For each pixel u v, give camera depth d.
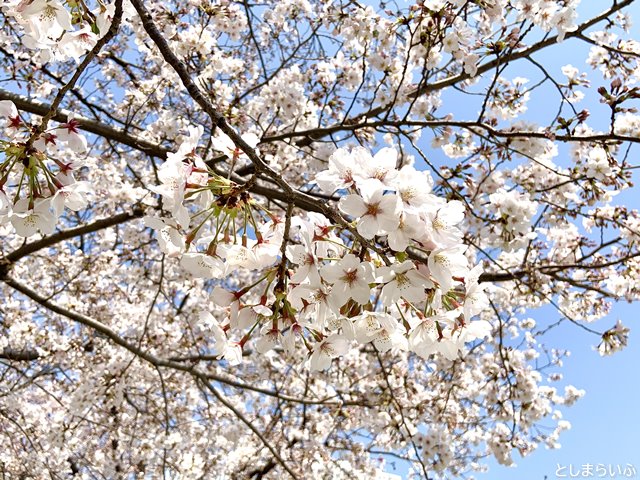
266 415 8.98
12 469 7.19
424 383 8.80
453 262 1.48
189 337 8.24
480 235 4.82
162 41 1.87
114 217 5.53
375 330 1.65
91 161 5.28
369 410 7.41
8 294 8.06
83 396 6.78
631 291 5.57
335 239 1.72
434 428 6.90
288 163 6.40
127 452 7.73
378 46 4.65
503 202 4.29
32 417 7.60
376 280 1.51
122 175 7.24
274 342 1.71
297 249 1.61
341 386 7.79
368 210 1.44
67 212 8.09
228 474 8.48
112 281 8.36
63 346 7.31
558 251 5.95
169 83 6.08
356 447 8.15
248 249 1.71
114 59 7.06
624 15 4.52
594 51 4.78
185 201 1.72
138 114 6.91
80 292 7.93
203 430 8.56
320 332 1.75
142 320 7.89
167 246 1.78
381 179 1.49
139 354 5.91
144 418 7.72
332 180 1.51
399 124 4.12
